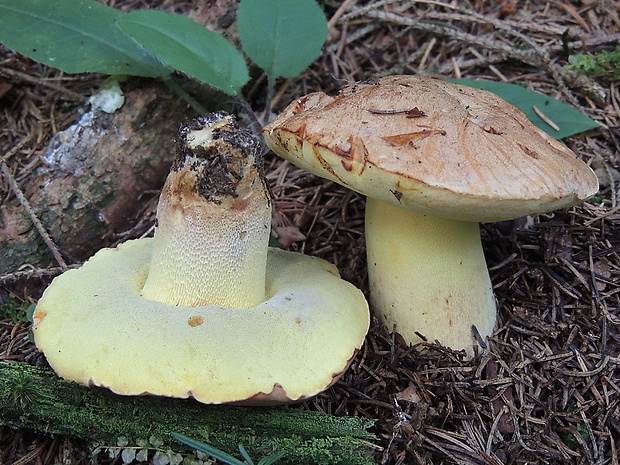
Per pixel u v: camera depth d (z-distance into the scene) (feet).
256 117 0.97
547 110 0.91
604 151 0.94
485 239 0.86
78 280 0.63
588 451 0.64
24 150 0.95
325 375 0.55
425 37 1.14
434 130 0.57
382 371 0.70
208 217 0.58
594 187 0.62
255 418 0.59
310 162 0.61
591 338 0.74
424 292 0.70
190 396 0.51
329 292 0.64
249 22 0.94
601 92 1.00
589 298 0.78
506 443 0.66
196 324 0.55
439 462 0.64
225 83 0.88
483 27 1.13
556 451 0.65
